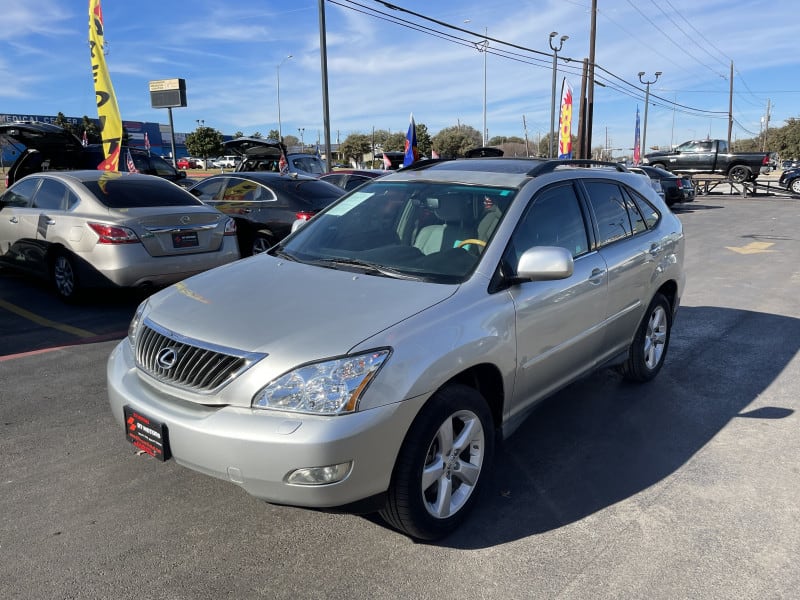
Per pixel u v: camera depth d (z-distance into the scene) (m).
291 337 2.78
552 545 3.05
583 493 3.53
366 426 2.62
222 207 9.89
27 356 5.66
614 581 2.79
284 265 3.69
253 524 3.20
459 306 3.11
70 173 7.79
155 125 71.44
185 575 2.80
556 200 4.02
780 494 3.51
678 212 22.02
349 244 3.90
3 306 7.45
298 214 9.23
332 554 2.96
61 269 7.48
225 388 2.74
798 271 10.37
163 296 3.46
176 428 2.77
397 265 3.55
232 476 2.68
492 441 3.29
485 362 3.14
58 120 52.53
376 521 3.24
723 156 30.17
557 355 3.79
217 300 3.22
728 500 3.45
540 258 3.26
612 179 4.71
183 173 19.30
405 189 4.16
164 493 3.47
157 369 3.01
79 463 3.77
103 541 3.03
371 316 2.92
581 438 4.22
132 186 7.62
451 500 3.12
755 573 2.85
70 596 2.66
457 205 3.84
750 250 12.74
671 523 3.24
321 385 2.63
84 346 5.96
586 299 3.97
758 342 6.37
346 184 15.36
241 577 2.79
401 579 2.79
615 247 4.43
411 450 2.80
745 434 4.27
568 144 21.38
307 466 2.57
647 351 5.11
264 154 18.33
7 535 3.06
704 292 8.80
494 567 2.88
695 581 2.79
